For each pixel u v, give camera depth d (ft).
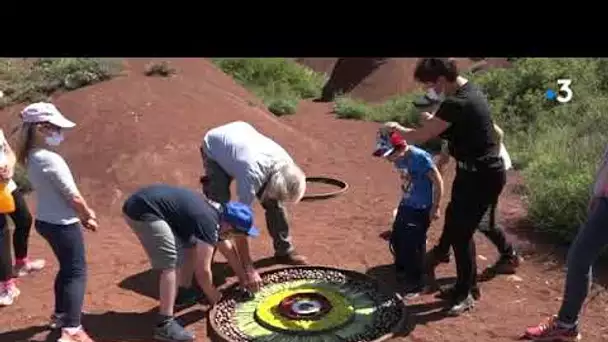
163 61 40.88
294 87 57.82
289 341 17.01
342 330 17.44
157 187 16.83
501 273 20.63
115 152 30.55
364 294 19.26
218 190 19.22
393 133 18.94
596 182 15.65
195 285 19.22
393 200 28.30
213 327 17.44
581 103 35.60
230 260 17.93
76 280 16.72
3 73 41.11
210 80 42.65
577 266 15.90
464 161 16.92
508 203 26.63
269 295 19.26
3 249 18.94
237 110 37.24
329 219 26.09
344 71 56.18
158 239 16.47
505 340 16.98
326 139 39.24
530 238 23.15
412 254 19.42
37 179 16.14
